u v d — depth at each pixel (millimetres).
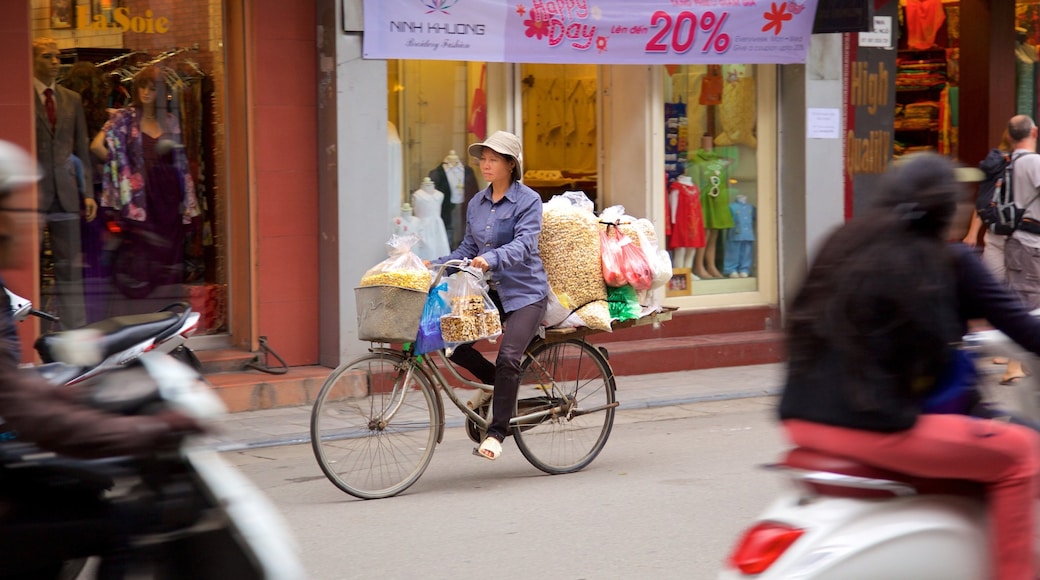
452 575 8883
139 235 16047
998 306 5973
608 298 12250
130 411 5316
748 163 20016
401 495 11398
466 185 18141
